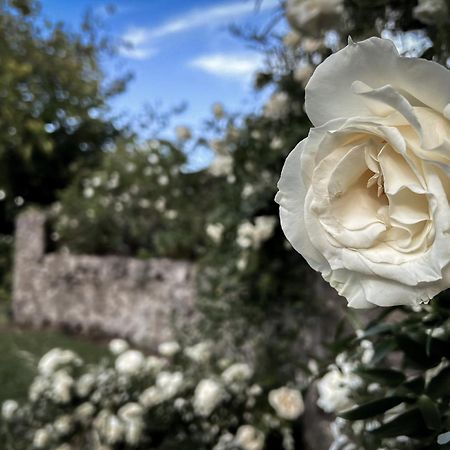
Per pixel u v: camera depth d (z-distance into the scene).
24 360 5.02
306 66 2.17
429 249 0.41
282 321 3.09
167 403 2.91
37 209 7.98
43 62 8.49
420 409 0.61
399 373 0.71
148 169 5.98
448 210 0.38
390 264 0.42
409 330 0.69
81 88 9.09
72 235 6.93
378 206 0.45
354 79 0.44
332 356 0.93
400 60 0.41
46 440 2.86
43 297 6.99
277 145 2.94
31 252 7.17
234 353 3.53
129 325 5.99
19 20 7.73
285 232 0.48
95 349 5.61
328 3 1.08
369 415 0.64
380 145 0.43
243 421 2.89
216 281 3.51
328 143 0.44
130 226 6.64
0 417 3.28
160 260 5.65
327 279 0.47
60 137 9.10
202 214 5.39
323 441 2.59
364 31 1.11
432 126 0.41
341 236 0.44
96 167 8.70
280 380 2.87
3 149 8.27
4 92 7.88
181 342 3.57
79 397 3.02
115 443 2.91
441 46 0.76
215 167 3.38
